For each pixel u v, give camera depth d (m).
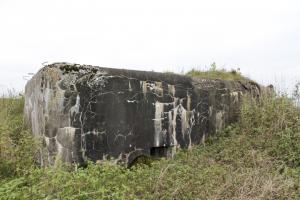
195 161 5.98
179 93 6.79
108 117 5.73
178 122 6.76
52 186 3.88
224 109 7.74
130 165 5.98
